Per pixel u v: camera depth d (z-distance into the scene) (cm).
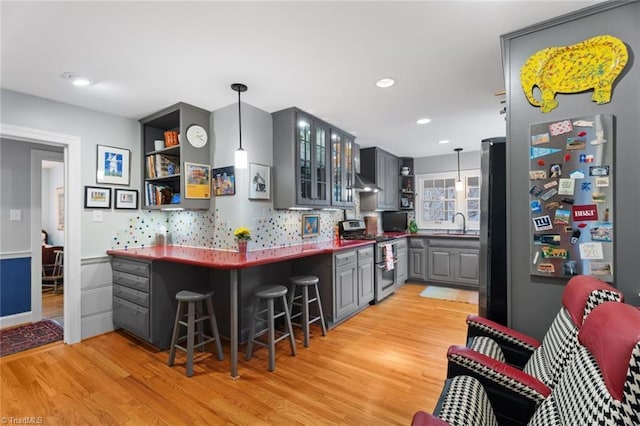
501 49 187
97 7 154
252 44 191
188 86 253
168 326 276
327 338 292
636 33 147
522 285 174
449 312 370
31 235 355
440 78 242
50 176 624
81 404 194
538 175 168
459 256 477
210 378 223
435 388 209
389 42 191
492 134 412
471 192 530
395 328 318
